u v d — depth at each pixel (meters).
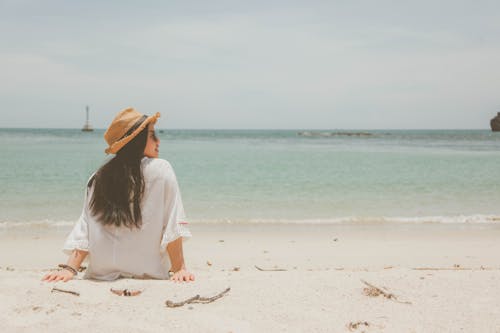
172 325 2.44
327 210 10.49
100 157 25.08
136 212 3.04
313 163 23.31
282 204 11.27
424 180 16.14
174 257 3.19
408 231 8.14
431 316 2.67
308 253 6.44
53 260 5.93
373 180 16.09
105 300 2.75
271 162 23.69
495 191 13.51
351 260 6.04
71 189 13.23
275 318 2.59
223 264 5.79
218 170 19.50
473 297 3.01
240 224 8.76
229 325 2.47
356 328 2.49
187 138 80.25
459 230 8.24
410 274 3.60
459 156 28.77
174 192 3.12
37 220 9.03
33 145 41.50
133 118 3.03
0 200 11.35
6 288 2.92
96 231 3.10
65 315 2.53
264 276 3.46
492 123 131.50
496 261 5.97
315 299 2.92
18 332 2.32
